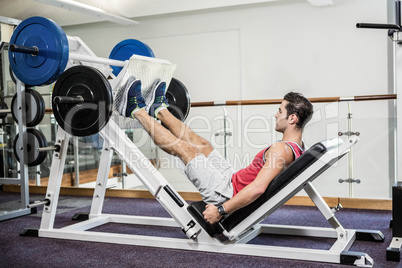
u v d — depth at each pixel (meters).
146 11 4.91
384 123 3.68
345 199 3.72
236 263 2.29
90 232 2.81
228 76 4.80
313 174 2.22
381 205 3.63
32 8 5.39
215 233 2.45
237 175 2.41
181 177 4.08
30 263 2.38
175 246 2.56
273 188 2.26
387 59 4.14
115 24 5.27
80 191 4.64
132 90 2.59
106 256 2.46
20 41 2.50
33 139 3.54
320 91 4.41
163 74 2.80
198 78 4.93
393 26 2.44
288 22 4.48
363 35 4.21
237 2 4.52
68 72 2.52
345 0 4.25
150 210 3.81
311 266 2.20
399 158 2.58
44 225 2.93
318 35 4.37
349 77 4.29
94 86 2.47
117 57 3.41
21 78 2.50
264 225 2.88
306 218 3.36
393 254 2.27
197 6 4.68
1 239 2.87
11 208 3.72
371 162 3.71
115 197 4.45
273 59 4.57
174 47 5.02
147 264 2.31
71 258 2.45
